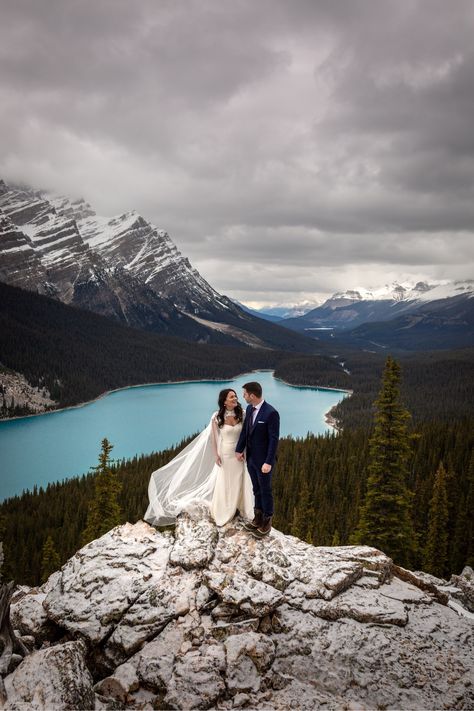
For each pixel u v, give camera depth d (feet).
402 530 101.50
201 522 36.09
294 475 307.37
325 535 202.69
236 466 36.81
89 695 23.97
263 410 36.11
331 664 26.40
